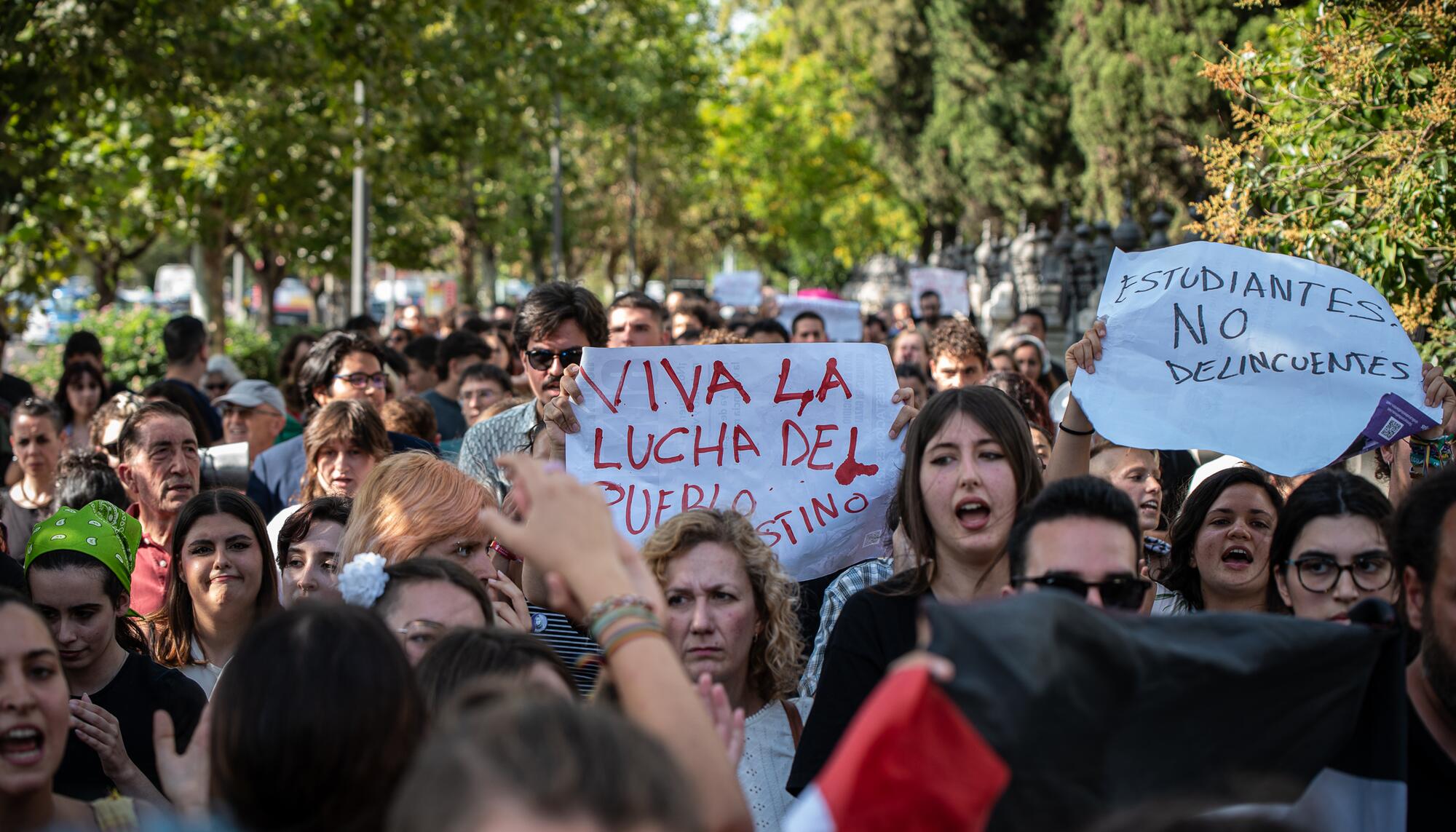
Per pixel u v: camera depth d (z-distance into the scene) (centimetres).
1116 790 209
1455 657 280
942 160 3616
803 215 4631
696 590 381
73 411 974
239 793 228
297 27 1442
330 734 226
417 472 434
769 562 394
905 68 3922
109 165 1684
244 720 228
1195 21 2173
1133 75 2242
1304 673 237
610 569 226
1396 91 604
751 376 492
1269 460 419
